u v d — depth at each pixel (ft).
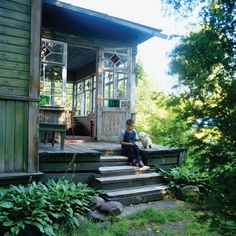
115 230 11.62
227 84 5.39
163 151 19.52
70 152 15.78
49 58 22.68
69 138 27.04
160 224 12.84
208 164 5.85
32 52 13.99
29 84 13.94
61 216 11.43
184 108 5.89
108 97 25.23
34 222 10.34
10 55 13.50
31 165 13.88
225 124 5.53
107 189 15.90
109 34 25.43
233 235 5.85
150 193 16.62
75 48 27.99
